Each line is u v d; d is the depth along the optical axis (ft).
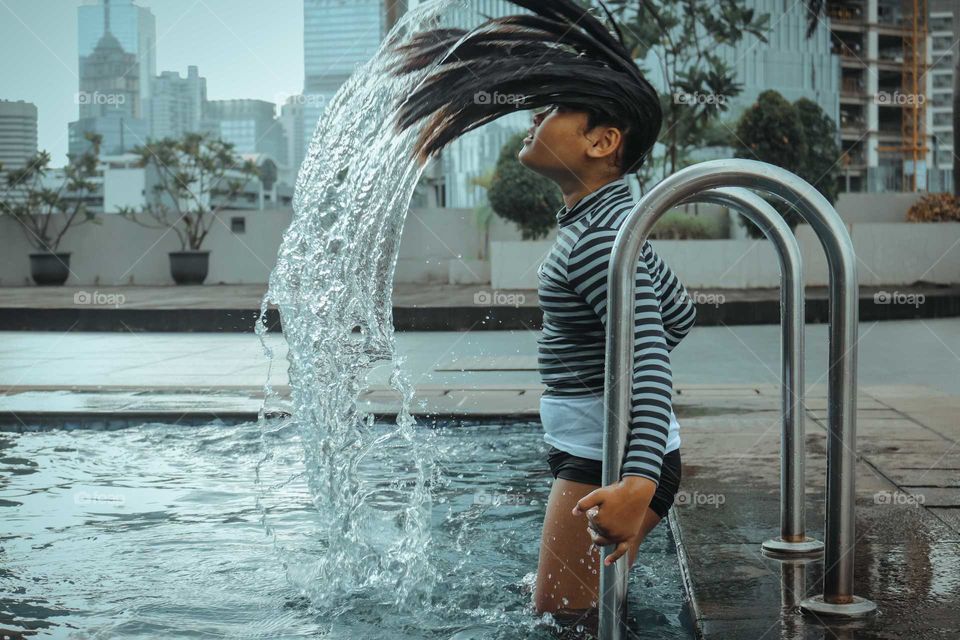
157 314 34.91
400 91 6.67
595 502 4.58
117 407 13.66
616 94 5.67
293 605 6.13
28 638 5.53
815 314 33.50
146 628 5.72
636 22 41.78
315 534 7.87
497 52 6.08
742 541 6.66
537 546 7.46
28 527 8.13
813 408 13.53
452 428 12.76
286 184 62.95
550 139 5.77
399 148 6.75
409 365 20.80
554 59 5.82
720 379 19.02
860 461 9.68
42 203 57.21
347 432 7.44
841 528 5.23
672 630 5.62
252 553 7.32
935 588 5.60
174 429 12.83
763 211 6.43
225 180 57.88
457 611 5.98
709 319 33.83
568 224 5.77
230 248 56.95
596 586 5.71
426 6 6.64
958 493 8.21
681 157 44.16
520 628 5.67
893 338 27.86
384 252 7.32
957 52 47.88
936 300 35.99
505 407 13.51
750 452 10.14
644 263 5.30
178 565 7.02
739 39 43.88
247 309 34.65
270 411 13.33
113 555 7.30
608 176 5.85
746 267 43.50
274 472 10.24
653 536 7.90
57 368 21.63
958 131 48.14
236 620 5.86
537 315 33.73
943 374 19.70
